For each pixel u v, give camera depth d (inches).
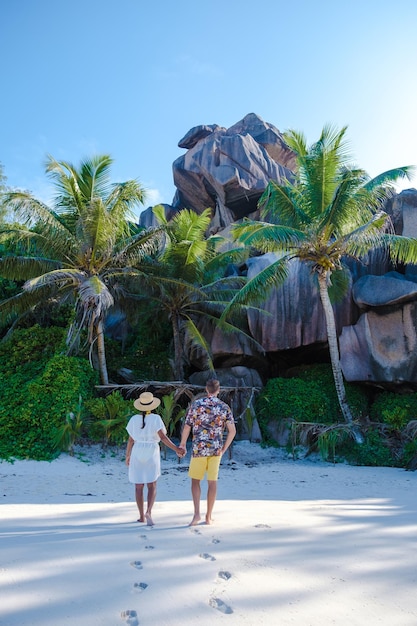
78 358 694.5
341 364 765.9
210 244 888.3
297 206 716.0
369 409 774.5
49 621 94.8
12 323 851.4
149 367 876.6
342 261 842.2
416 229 877.2
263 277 696.4
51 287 729.6
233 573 125.2
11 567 125.9
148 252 732.0
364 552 148.7
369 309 749.9
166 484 442.9
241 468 573.6
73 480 477.7
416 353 701.3
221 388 729.0
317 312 800.3
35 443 590.2
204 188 1296.8
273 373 885.8
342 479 483.5
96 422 616.4
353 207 670.5
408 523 205.9
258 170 1240.2
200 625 95.1
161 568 128.8
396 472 542.3
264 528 184.2
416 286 705.6
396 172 658.2
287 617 99.4
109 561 134.3
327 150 694.5
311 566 132.5
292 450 679.1
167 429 663.8
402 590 115.6
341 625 96.3
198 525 190.2
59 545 151.3
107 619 97.0
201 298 836.0
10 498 379.9
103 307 651.5
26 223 692.1
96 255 724.0
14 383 677.9
